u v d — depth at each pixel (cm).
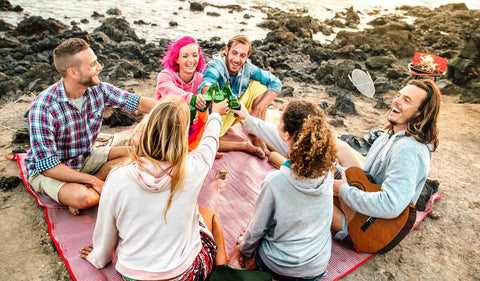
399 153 281
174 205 209
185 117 204
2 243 303
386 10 2802
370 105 720
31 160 324
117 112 534
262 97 446
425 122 277
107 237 232
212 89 322
